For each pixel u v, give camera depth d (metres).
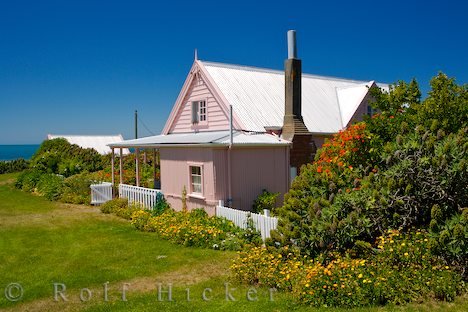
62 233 14.54
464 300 7.22
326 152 11.34
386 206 8.41
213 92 18.66
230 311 7.39
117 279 9.54
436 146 8.58
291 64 17.53
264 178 16.41
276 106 19.34
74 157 35.88
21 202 22.67
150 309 7.68
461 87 11.44
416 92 12.70
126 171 25.80
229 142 15.04
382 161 9.93
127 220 16.83
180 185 16.97
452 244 7.50
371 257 8.07
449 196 8.15
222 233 12.55
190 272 9.88
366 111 21.80
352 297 7.27
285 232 9.03
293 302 7.55
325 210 8.70
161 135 22.11
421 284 7.41
